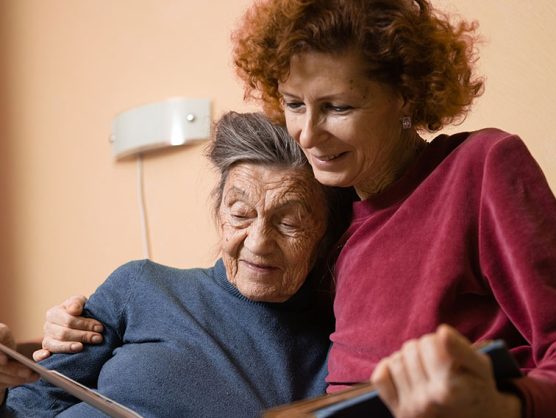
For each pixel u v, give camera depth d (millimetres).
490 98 1362
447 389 651
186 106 1780
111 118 1951
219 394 1188
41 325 2068
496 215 937
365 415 726
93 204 1980
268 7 1037
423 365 663
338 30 940
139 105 1894
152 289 1312
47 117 2076
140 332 1291
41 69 2092
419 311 981
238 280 1216
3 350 1192
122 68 1936
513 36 1340
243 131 1195
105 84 1968
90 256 1983
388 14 962
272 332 1249
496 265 950
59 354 1322
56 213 2049
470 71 1076
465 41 1068
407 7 979
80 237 2004
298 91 986
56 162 2057
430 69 998
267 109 1162
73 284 2014
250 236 1178
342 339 1072
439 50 998
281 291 1204
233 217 1195
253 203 1170
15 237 2115
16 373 1271
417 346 673
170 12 1848
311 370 1242
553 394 744
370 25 949
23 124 2115
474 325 979
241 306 1270
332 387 1078
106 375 1261
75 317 1328
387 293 1027
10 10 2137
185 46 1817
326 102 986
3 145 2135
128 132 1857
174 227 1817
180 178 1807
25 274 2100
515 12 1338
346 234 1146
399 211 1047
